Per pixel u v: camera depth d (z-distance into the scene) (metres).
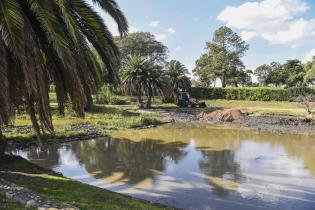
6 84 8.21
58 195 8.33
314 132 25.94
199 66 88.25
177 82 56.66
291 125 29.88
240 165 15.49
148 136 23.83
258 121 32.47
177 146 20.16
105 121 29.33
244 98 61.81
